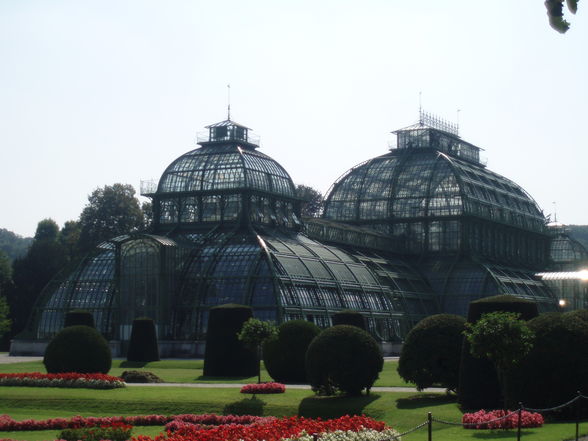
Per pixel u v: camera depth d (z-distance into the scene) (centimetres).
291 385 7450
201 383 7688
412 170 16400
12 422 5453
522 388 5353
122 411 6194
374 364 6412
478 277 15012
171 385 7431
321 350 6391
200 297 11844
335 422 4841
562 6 1456
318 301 11981
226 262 11969
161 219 13700
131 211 19350
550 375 5284
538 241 18612
